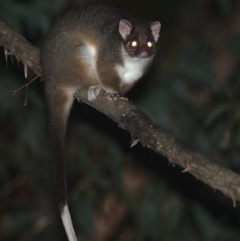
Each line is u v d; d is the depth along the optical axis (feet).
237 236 44.78
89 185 46.91
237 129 40.83
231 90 40.83
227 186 22.95
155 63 46.01
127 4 56.65
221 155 44.27
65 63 33.45
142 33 35.68
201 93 47.60
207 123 40.78
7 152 47.24
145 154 46.57
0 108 44.93
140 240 45.24
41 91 45.11
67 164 46.83
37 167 48.19
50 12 44.01
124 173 46.91
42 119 45.60
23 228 48.11
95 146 47.19
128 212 47.44
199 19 53.98
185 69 46.24
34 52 34.53
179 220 45.98
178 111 45.60
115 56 34.68
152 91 45.68
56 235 47.83
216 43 51.34
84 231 45.50
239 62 47.42
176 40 48.16
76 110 46.01
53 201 48.24
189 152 24.39
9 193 49.08
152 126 26.43
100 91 31.22
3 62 45.03
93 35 34.40
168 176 46.09
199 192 45.52
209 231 44.75
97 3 36.52
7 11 43.37
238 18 51.60
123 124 28.27
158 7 56.08
